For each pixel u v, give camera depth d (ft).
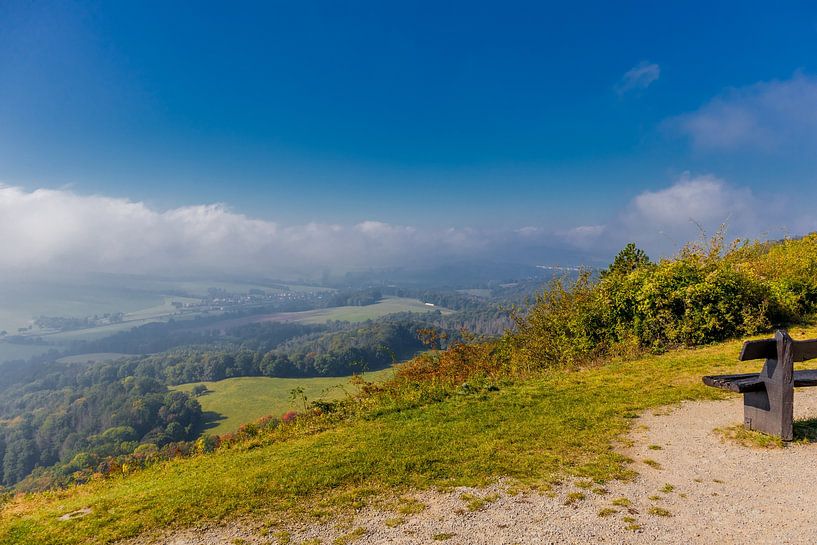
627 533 11.89
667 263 40.55
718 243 42.96
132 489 21.47
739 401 22.56
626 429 20.10
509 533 12.43
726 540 11.28
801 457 15.70
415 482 16.56
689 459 16.46
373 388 34.19
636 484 14.83
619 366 32.07
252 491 17.39
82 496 22.53
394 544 12.55
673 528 12.00
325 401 31.96
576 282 44.65
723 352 31.86
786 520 11.99
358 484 16.99
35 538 16.24
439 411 26.13
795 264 43.34
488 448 19.12
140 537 15.03
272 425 31.17
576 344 38.83
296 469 19.20
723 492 13.82
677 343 35.58
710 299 35.55
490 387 29.86
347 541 13.01
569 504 13.82
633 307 37.19
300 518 14.82
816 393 22.66
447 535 12.69
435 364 40.37
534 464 17.10
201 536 14.49
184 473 23.00
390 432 23.17
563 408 23.95
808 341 17.07
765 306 35.86
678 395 24.21
